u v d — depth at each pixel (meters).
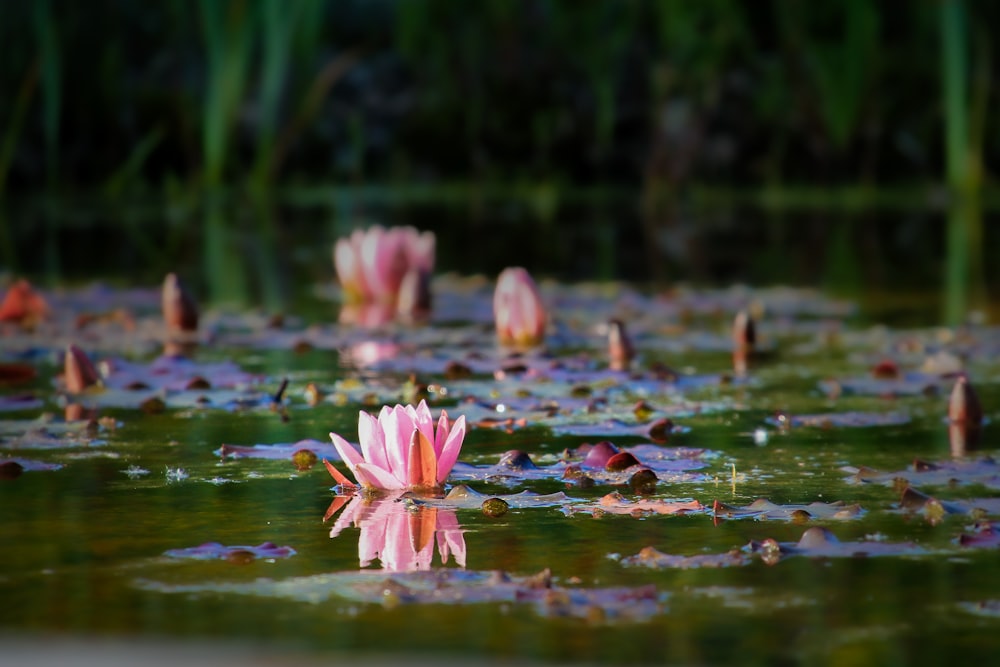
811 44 24.47
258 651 3.11
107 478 5.19
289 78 26.22
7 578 3.82
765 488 5.01
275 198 24.34
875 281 12.96
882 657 3.16
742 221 20.16
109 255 15.51
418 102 27.58
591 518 4.56
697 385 7.39
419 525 4.45
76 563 3.98
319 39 26.73
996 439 5.94
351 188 26.78
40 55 22.97
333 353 8.57
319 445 5.79
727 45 25.11
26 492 4.95
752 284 12.83
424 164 27.52
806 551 4.11
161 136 25.56
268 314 10.63
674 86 25.31
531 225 19.67
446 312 10.88
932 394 7.12
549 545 4.20
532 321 8.93
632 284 12.91
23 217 20.55
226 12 23.89
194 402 6.83
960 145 23.66
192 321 9.47
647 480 5.11
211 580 3.79
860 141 25.72
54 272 13.73
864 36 24.00
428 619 3.42
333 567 3.94
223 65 23.59
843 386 7.32
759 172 26.03
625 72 27.05
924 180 25.92
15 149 25.02
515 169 27.11
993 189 25.22
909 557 4.05
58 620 3.41
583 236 18.06
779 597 3.64
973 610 3.53
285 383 6.71
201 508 4.70
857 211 21.83
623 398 7.00
